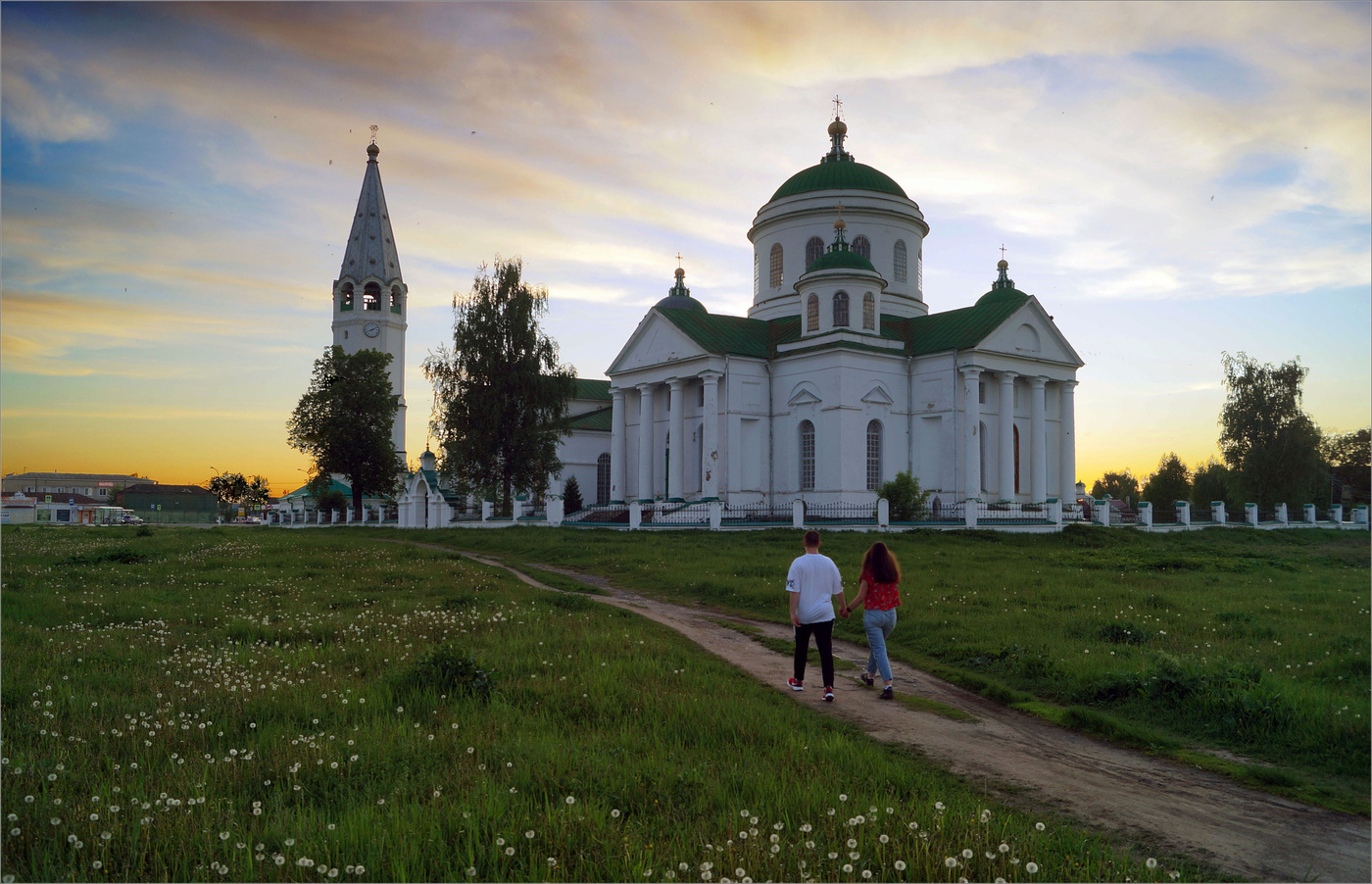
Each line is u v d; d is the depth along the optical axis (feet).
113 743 25.99
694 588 70.08
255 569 82.07
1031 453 163.02
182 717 28.17
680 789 22.95
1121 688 36.40
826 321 154.71
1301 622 52.21
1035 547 111.34
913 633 50.26
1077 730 32.76
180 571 78.54
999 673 41.45
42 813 20.04
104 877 17.72
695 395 167.63
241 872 17.88
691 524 137.18
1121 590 65.57
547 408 173.27
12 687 31.78
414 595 64.80
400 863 17.67
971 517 131.64
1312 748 29.96
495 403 165.99
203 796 21.03
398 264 278.05
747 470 158.92
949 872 17.81
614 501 176.86
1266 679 36.35
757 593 64.28
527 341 170.91
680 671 37.76
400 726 27.94
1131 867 19.36
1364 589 73.36
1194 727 32.76
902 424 157.89
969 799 23.88
